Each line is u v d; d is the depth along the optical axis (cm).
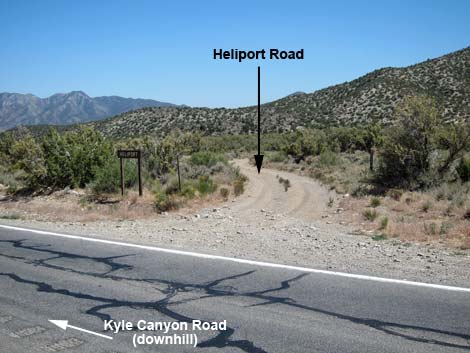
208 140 6216
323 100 9544
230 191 2158
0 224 1355
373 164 2941
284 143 5478
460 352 502
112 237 1131
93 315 624
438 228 1193
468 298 659
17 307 657
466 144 2000
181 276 791
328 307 635
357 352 504
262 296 685
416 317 595
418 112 2083
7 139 3744
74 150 2164
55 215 1552
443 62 8588
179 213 1586
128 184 2064
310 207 1756
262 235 1159
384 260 872
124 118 9456
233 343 531
